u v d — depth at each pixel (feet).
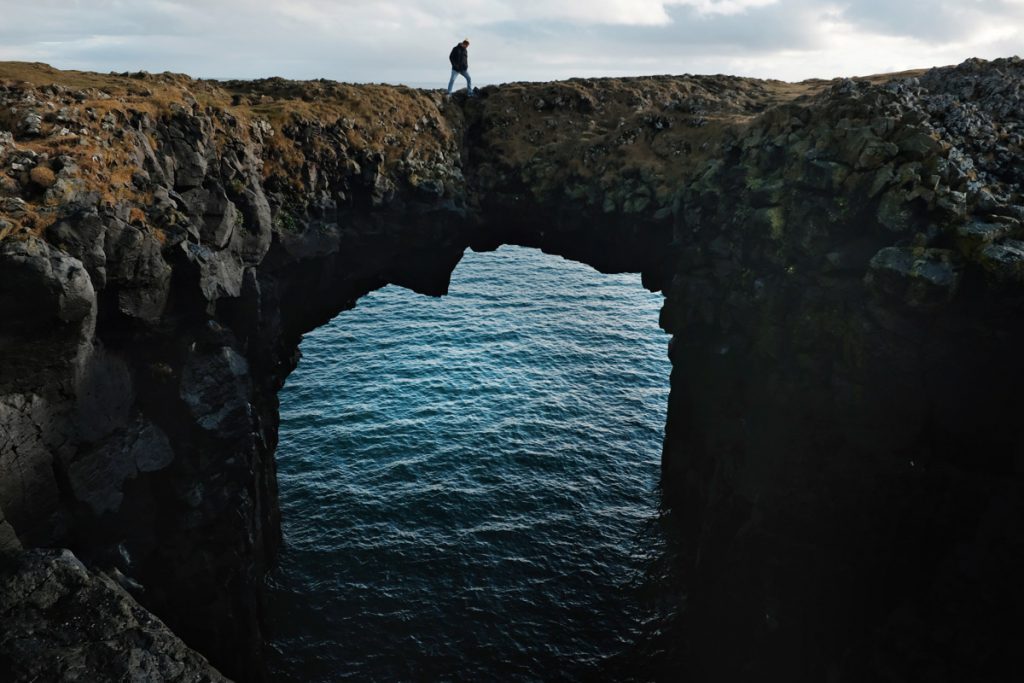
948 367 73.26
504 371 185.06
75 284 61.31
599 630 108.27
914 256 73.46
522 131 148.77
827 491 84.23
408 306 228.84
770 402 91.97
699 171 120.37
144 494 78.74
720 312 104.32
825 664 82.94
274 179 112.57
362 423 157.28
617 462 148.05
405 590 112.57
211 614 89.04
